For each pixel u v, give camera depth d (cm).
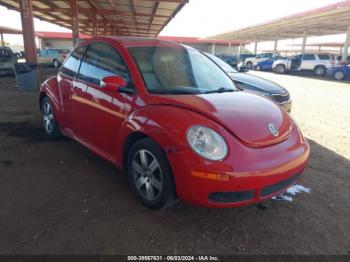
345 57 2156
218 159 247
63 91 432
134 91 311
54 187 338
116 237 256
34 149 454
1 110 711
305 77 2161
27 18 1012
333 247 258
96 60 378
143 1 1500
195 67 380
